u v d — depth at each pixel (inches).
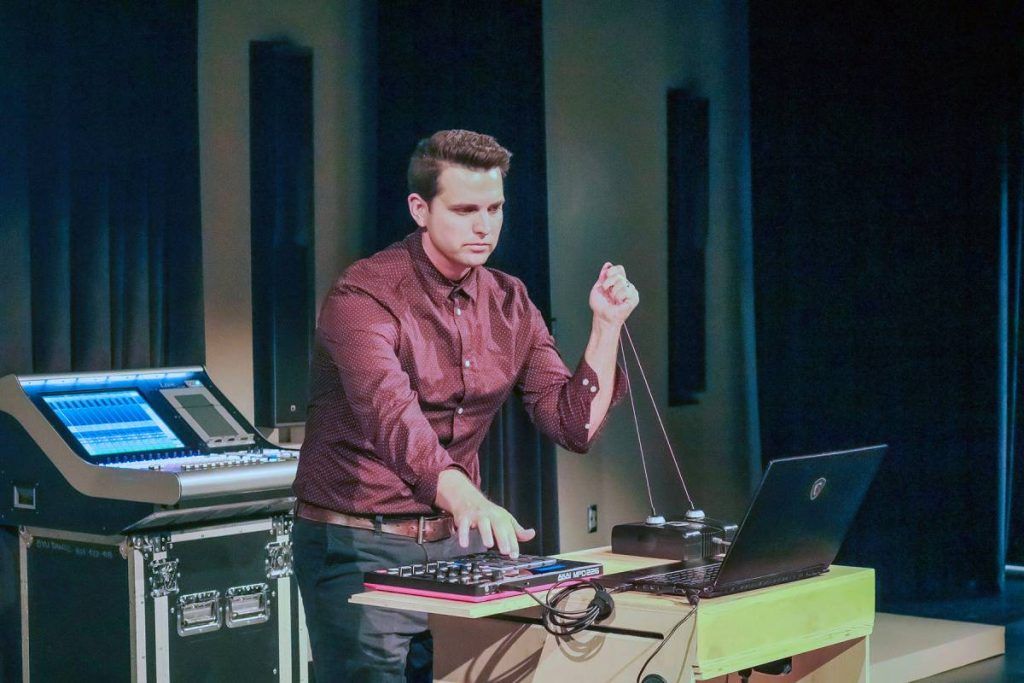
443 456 86.7
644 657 86.2
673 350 287.1
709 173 292.7
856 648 99.6
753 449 302.7
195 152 194.2
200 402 167.5
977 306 259.9
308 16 215.3
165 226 190.5
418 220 96.6
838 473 90.2
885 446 94.6
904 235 267.7
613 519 277.3
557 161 263.4
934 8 261.0
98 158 183.0
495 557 91.7
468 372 100.3
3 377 157.8
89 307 182.1
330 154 219.3
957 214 261.0
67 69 180.1
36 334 177.6
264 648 159.9
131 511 144.6
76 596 154.5
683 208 287.6
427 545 99.5
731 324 297.9
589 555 105.7
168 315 191.0
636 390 280.5
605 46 273.6
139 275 187.3
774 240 287.0
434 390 99.4
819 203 279.3
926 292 265.6
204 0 201.2
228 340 203.5
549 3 262.4
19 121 176.1
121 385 164.4
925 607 257.1
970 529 263.9
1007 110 255.6
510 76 241.6
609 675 88.0
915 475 268.4
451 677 96.6
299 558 102.2
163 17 190.2
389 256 98.3
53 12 178.7
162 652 149.4
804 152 280.8
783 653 90.6
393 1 225.3
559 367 105.1
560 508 267.4
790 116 282.5
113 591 149.9
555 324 261.0
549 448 250.4
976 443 262.1
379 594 84.0
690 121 289.1
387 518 98.8
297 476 103.1
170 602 150.0
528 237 243.4
